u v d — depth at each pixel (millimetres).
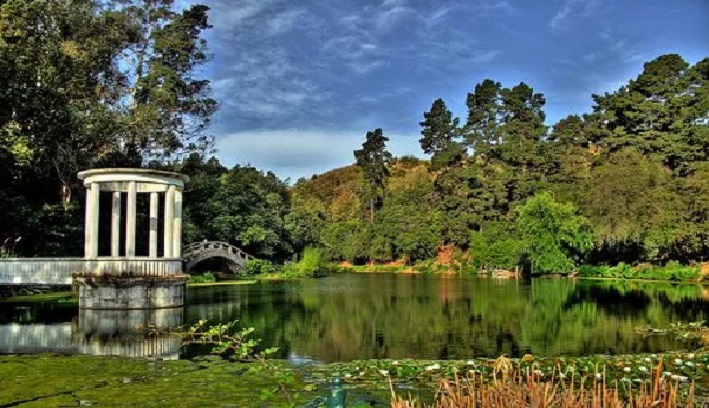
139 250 35438
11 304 23062
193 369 10555
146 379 9719
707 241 43312
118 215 22531
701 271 44250
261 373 10148
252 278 43562
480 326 17766
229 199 47469
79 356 11938
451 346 14258
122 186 22578
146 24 40625
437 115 83125
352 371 10422
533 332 16438
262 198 52000
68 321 18109
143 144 39688
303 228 58281
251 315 20438
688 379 9320
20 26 27562
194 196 45719
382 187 89062
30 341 14477
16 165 27188
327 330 16969
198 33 42406
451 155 71875
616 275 46125
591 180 52219
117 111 36750
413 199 76375
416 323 18531
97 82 37188
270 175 66312
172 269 22312
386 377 9859
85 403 8164
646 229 45312
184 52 40594
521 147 66188
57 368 10648
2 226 27922
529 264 51688
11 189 29156
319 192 121375
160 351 12977
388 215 73625
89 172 21734
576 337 15469
